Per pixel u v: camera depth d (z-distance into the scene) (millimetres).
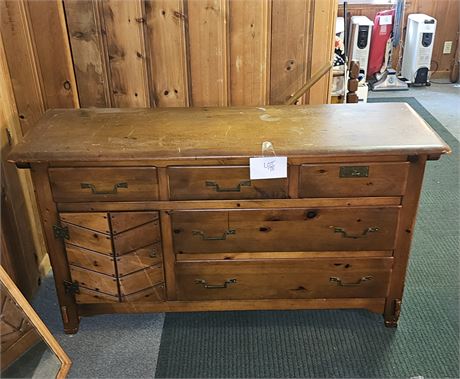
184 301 1860
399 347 1805
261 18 1964
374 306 1879
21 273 2016
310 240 1729
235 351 1805
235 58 2031
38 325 1639
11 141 1980
